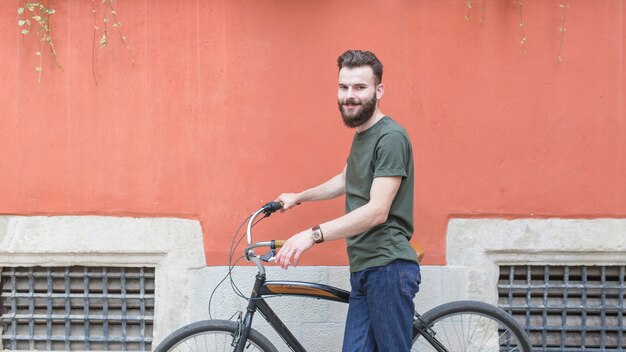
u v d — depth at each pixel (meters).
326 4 3.71
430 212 3.72
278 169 3.74
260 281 3.02
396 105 3.72
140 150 3.75
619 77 3.67
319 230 2.71
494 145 3.70
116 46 3.75
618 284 3.81
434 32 3.71
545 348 3.86
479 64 3.70
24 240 3.76
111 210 3.76
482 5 3.69
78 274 3.88
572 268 3.81
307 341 3.78
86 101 3.75
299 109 3.73
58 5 3.75
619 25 3.66
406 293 2.82
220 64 3.74
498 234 3.71
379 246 2.83
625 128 3.67
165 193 3.75
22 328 3.96
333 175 3.73
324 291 3.05
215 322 3.05
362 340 2.90
